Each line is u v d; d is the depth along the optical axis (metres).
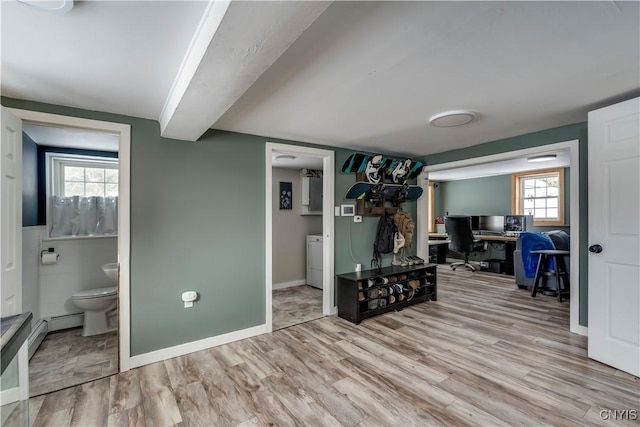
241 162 3.04
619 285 2.27
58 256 3.22
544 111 2.60
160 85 1.92
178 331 2.65
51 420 1.79
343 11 1.25
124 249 2.42
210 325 2.82
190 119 2.09
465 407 1.87
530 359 2.47
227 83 1.53
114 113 2.39
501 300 4.20
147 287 2.52
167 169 2.62
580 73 1.90
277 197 5.06
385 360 2.49
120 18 1.25
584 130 2.92
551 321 3.36
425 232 4.74
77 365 2.47
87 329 3.06
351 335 3.03
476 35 1.46
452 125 2.91
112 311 3.21
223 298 2.89
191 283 2.73
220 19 1.05
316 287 5.07
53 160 3.44
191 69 1.48
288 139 3.37
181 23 1.30
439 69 1.81
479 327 3.20
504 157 3.55
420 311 3.74
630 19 1.34
